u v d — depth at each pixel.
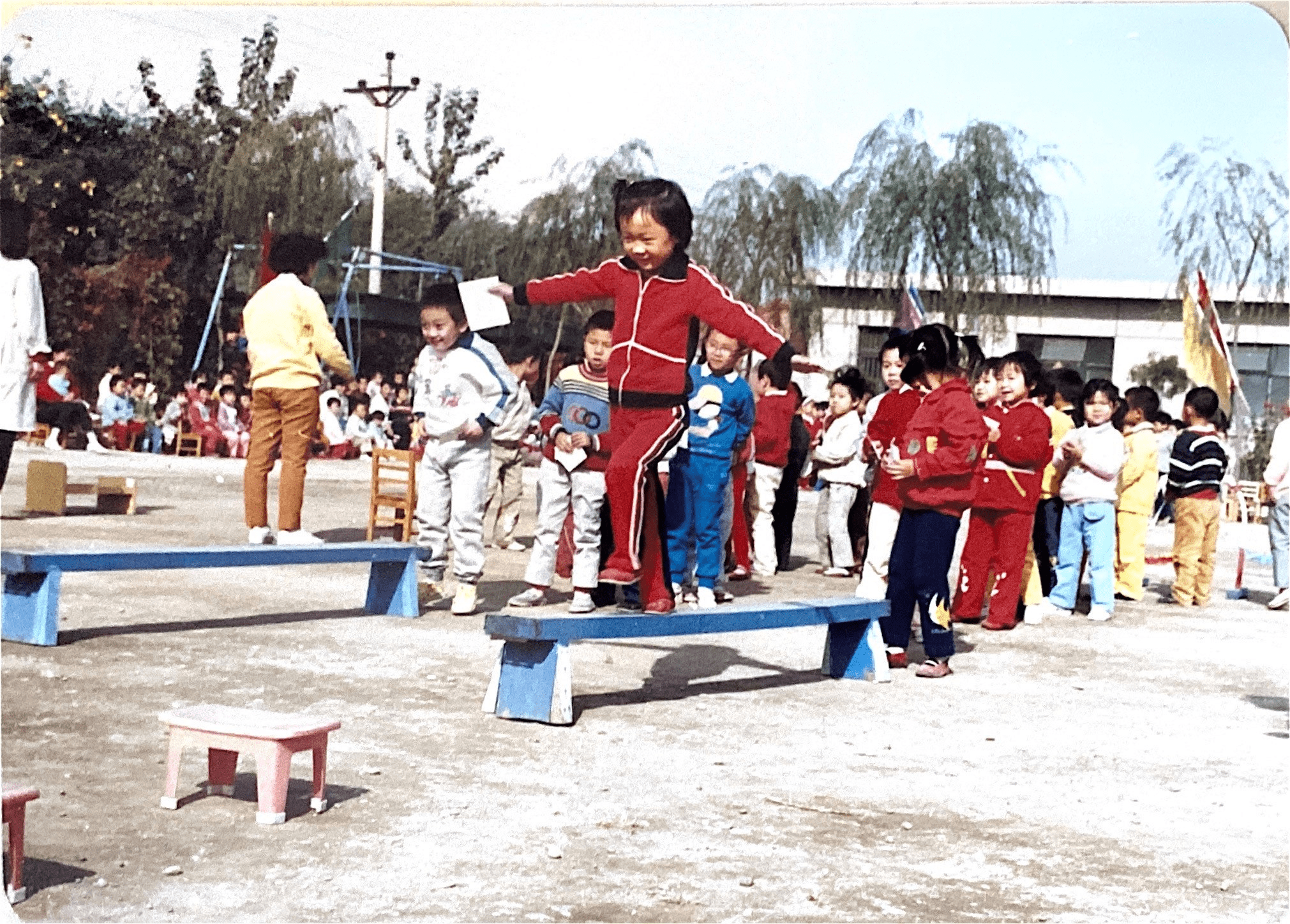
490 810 4.21
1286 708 6.64
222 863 3.63
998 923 3.45
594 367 8.02
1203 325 14.96
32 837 3.76
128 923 3.21
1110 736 5.77
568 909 3.40
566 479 8.18
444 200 30.19
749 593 9.88
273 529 11.55
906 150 27.34
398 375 27.44
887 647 7.06
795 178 27.09
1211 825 4.49
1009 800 4.65
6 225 9.15
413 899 3.42
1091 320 29.27
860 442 11.23
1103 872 3.92
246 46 29.69
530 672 5.42
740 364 10.03
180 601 8.00
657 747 5.12
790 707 6.00
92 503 13.52
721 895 3.55
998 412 8.85
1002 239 27.67
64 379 21.02
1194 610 10.72
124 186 29.19
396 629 7.38
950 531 6.91
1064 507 9.86
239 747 3.99
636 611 6.50
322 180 30.41
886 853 4.00
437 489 8.05
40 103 28.09
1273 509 11.06
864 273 27.92
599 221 28.45
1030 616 9.27
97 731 4.90
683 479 7.33
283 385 8.77
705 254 27.20
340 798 4.26
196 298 30.06
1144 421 11.13
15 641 6.38
